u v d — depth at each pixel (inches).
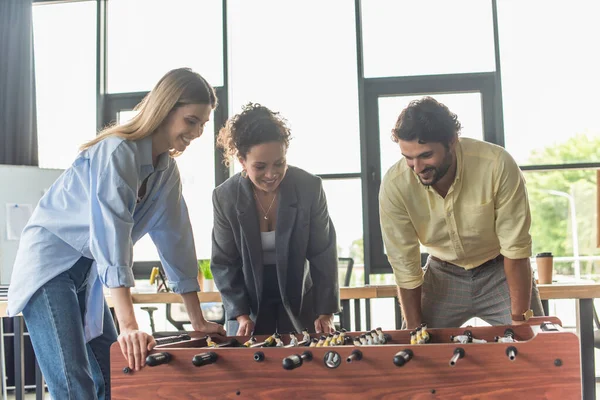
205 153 217.6
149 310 184.2
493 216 88.6
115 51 226.5
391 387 65.6
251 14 221.9
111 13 227.3
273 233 97.5
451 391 65.0
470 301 97.2
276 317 100.8
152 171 77.2
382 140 213.6
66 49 225.3
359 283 211.2
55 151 222.7
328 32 218.5
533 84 208.1
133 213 77.5
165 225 85.0
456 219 89.7
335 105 215.8
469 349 64.8
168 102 74.9
